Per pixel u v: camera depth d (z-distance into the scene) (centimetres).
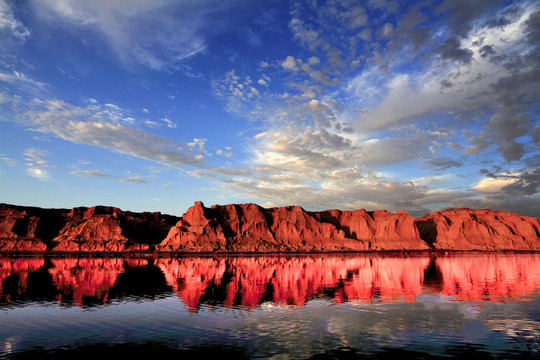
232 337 1755
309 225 16512
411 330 1878
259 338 1736
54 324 2028
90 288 3538
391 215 17688
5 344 1652
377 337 1752
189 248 13300
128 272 5284
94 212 15288
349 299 2853
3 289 3428
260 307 2522
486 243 16412
